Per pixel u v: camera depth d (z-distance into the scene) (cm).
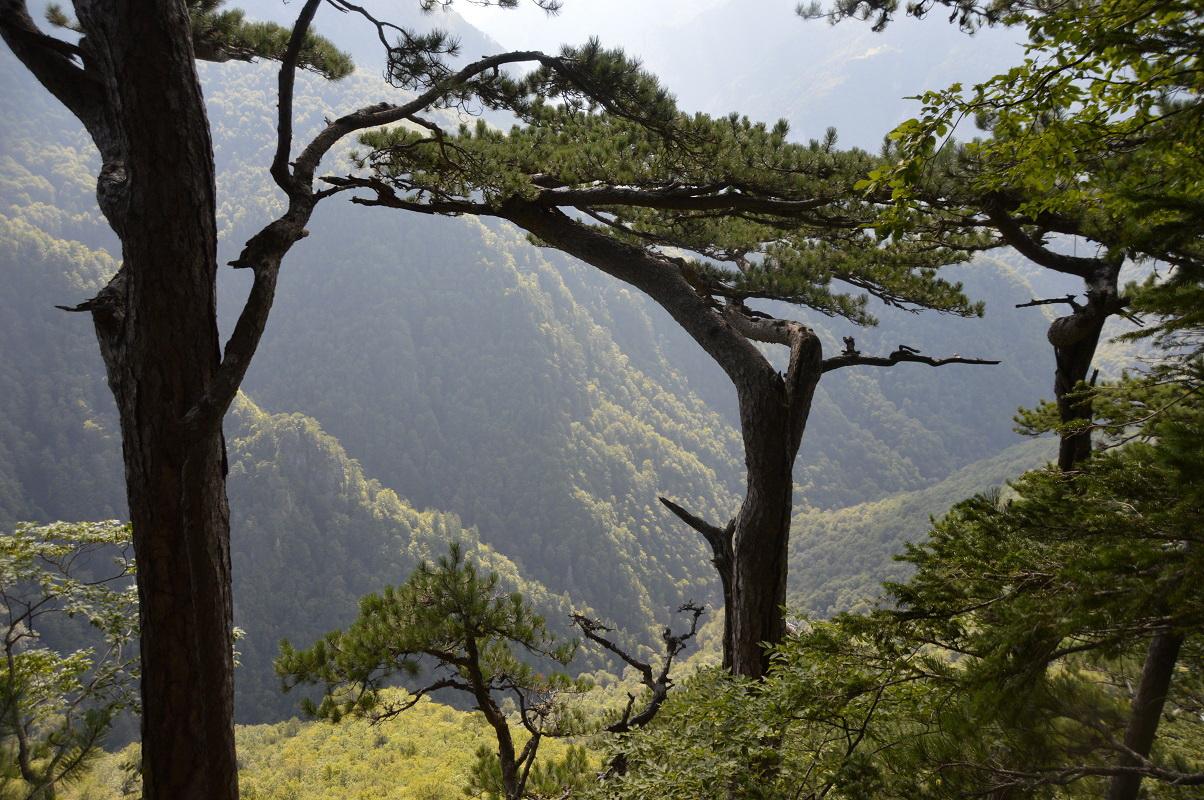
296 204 378
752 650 452
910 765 195
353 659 492
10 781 417
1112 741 177
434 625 502
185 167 335
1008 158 284
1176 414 254
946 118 242
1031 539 221
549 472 13588
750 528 462
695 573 13238
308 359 15438
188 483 340
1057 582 192
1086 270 523
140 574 344
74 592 742
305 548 10319
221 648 355
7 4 376
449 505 13525
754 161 494
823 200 496
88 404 11612
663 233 680
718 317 518
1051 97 232
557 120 575
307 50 543
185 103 334
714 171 506
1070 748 178
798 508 15738
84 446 11031
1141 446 221
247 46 536
